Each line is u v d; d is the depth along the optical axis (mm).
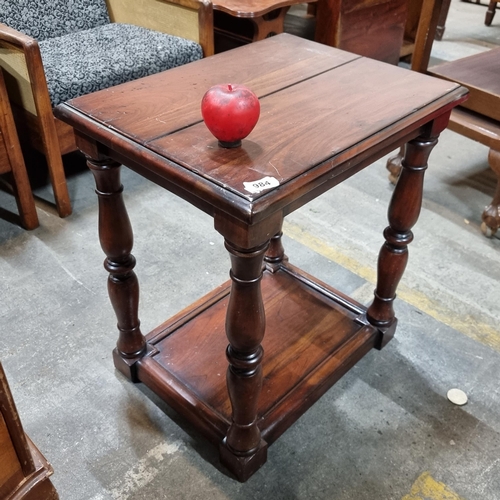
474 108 1915
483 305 1641
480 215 2055
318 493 1146
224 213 814
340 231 1965
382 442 1249
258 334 945
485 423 1299
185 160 856
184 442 1242
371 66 1232
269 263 1617
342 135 937
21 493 915
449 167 2357
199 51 2139
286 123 975
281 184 804
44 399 1325
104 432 1258
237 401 1035
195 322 1448
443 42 3645
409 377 1407
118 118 983
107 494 1137
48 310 1580
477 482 1171
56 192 1914
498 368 1438
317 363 1333
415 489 1156
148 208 2047
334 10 2531
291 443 1244
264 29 2369
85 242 1860
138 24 2350
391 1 2770
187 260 1792
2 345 1464
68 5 2268
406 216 1239
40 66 1663
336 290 1558
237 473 1153
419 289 1693
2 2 2072
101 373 1396
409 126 1004
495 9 3906
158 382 1283
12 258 1775
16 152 1731
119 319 1266
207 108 838
